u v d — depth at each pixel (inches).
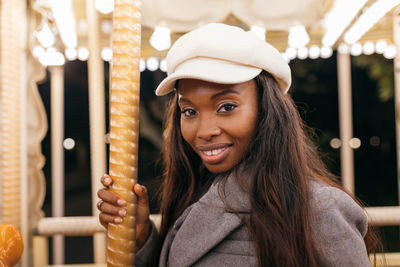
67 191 394.3
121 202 38.4
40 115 77.7
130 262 39.6
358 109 296.8
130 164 39.1
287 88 41.3
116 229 39.3
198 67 35.3
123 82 38.5
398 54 89.4
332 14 86.3
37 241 91.2
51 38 82.5
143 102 270.1
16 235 34.0
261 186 36.6
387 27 105.0
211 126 36.3
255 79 38.1
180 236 39.1
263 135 37.3
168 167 50.2
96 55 86.0
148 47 106.0
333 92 273.3
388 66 213.6
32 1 73.2
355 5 76.5
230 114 36.2
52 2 71.1
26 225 70.9
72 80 330.0
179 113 48.8
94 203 91.8
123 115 38.6
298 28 87.0
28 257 73.4
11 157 64.8
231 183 38.3
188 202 47.9
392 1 71.4
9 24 64.2
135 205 39.8
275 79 39.3
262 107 37.8
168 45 87.5
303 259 34.4
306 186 36.0
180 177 49.5
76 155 479.5
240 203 37.5
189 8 83.6
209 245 37.2
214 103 36.1
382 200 277.1
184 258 38.0
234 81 34.6
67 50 105.6
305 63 252.7
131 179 39.3
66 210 295.0
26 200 70.8
